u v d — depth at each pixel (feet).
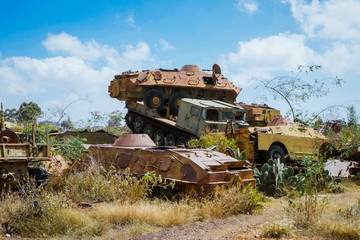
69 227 20.68
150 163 30.73
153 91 79.82
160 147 34.17
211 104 66.74
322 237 19.51
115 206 23.58
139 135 35.65
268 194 35.65
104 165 33.91
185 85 82.23
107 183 28.86
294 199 33.65
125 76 82.12
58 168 33.30
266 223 21.33
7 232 19.92
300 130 47.88
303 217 22.57
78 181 30.17
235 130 45.32
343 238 19.26
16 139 26.71
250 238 19.31
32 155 26.76
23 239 19.01
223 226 22.18
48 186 29.48
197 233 20.44
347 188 40.52
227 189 27.45
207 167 27.48
